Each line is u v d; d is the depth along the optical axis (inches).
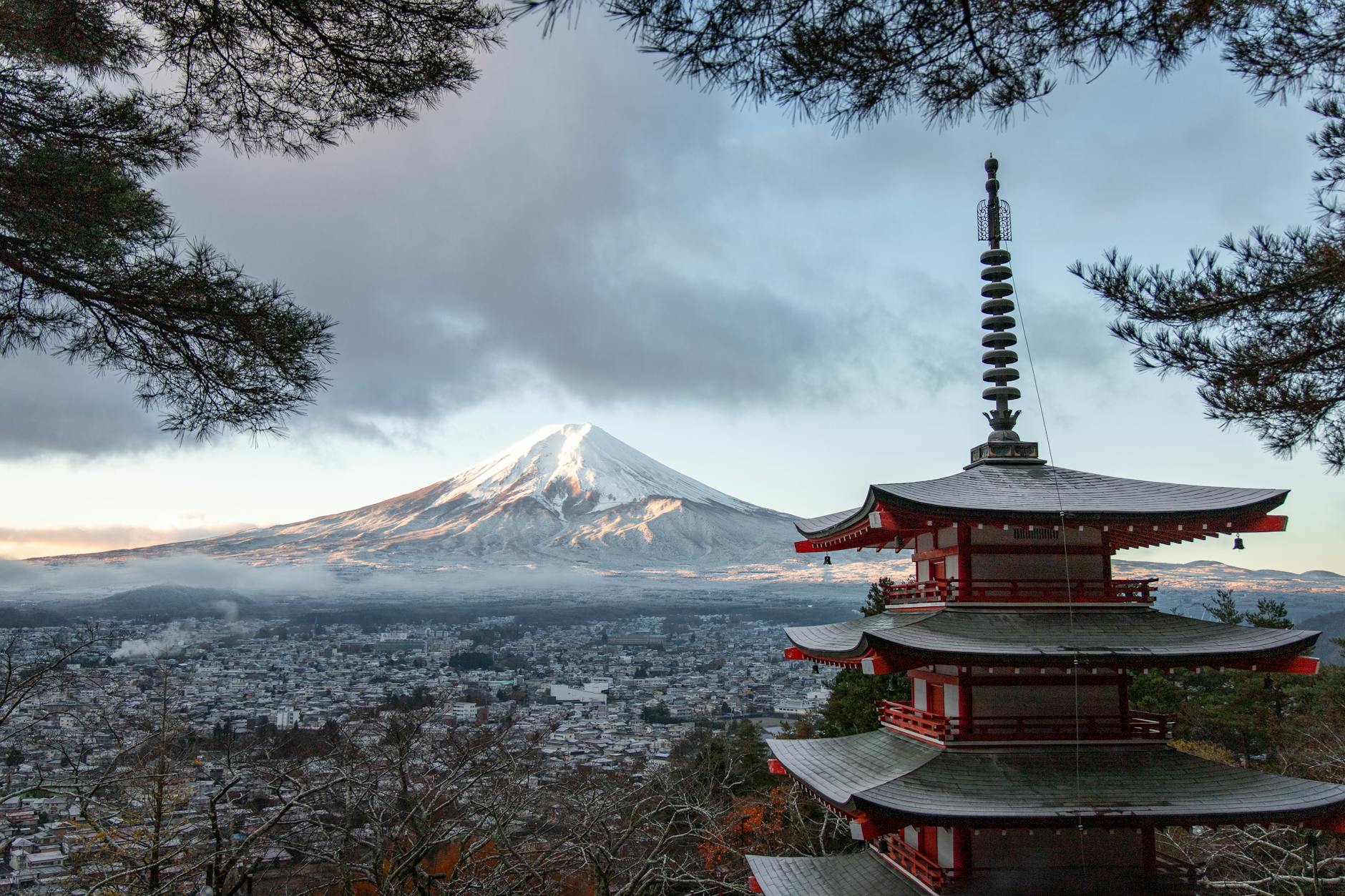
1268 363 448.8
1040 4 303.9
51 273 402.3
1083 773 649.6
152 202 415.8
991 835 655.8
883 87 309.3
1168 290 467.5
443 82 418.9
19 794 628.1
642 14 275.6
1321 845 990.4
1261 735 1494.8
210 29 399.2
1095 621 684.1
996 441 793.6
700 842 1039.6
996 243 826.2
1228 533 684.7
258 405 448.1
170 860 636.1
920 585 744.3
